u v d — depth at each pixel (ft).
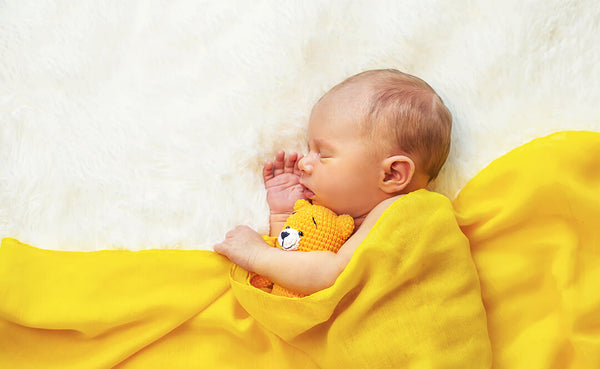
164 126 3.62
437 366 2.97
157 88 3.72
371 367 3.06
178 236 3.43
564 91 3.62
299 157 3.67
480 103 3.67
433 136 3.37
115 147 3.54
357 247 3.14
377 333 3.07
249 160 3.60
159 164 3.54
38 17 3.76
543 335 3.27
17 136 3.51
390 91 3.36
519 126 3.59
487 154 3.61
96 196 3.47
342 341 3.11
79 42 3.75
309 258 3.17
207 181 3.52
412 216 3.15
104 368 3.21
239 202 3.54
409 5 3.79
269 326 3.17
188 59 3.80
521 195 3.32
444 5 3.77
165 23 3.83
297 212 3.43
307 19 3.74
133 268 3.31
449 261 3.16
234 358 3.34
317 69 3.76
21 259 3.26
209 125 3.61
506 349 3.33
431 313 3.06
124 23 3.83
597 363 3.13
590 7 3.68
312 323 3.08
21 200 3.41
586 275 3.24
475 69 3.68
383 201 3.38
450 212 3.25
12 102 3.58
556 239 3.32
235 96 3.67
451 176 3.65
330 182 3.40
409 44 3.76
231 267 3.35
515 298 3.39
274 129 3.67
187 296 3.31
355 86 3.43
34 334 3.24
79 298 3.21
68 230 3.42
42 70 3.67
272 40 3.72
